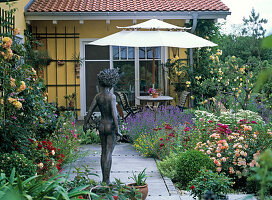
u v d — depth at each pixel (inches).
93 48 474.9
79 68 467.5
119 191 142.5
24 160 162.7
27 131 215.5
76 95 470.6
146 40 333.4
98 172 224.8
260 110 365.4
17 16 394.3
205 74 458.3
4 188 102.0
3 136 183.3
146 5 470.9
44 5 459.5
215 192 153.2
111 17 446.3
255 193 184.2
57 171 197.2
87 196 144.8
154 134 293.3
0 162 159.0
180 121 339.0
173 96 472.1
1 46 194.2
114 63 477.1
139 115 348.5
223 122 281.9
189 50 469.1
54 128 236.8
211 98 408.2
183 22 474.0
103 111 166.9
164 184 201.9
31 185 110.0
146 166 243.9
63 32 466.9
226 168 201.8
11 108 196.7
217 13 452.4
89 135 335.3
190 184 168.1
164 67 473.1
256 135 207.5
